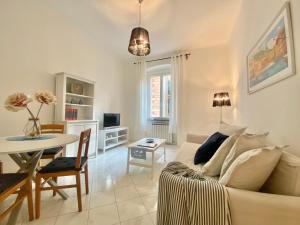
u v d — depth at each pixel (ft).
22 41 8.27
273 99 5.34
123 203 5.91
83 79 11.08
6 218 5.00
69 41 10.92
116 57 16.15
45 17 9.32
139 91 16.79
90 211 5.41
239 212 2.71
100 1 8.90
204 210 2.96
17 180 4.15
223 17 10.30
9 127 7.75
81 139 5.47
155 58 16.53
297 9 4.05
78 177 5.43
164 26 11.21
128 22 10.82
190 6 9.18
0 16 7.45
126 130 16.01
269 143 5.59
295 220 2.47
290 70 4.29
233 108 12.50
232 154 3.94
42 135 6.26
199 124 14.65
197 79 14.76
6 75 7.67
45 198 6.13
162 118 16.74
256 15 6.76
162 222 3.59
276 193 3.24
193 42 13.58
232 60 12.03
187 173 4.03
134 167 9.60
